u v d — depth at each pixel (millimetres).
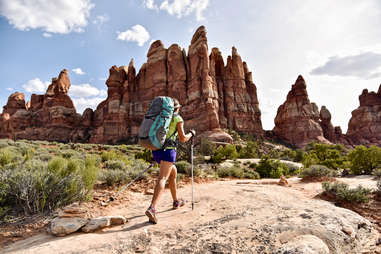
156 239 2637
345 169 16469
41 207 3914
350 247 2578
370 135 134125
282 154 68312
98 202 4402
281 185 6777
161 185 3234
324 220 2910
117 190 5625
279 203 4070
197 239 2580
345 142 134500
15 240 2904
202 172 11562
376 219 3605
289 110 123750
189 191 5652
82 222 3061
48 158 12461
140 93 107312
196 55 95250
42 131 104688
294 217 3080
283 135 123312
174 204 3971
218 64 112875
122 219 3273
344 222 2918
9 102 120500
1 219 3498
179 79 97938
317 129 116125
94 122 115062
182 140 3547
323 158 34594
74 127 110438
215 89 94625
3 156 7496
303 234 2535
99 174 6359
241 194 4832
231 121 102625
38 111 117750
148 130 3102
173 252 2312
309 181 7691
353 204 4320
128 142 94375
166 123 3158
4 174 4273
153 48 109188
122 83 108188
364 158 13680
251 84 115812
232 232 2723
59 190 4133
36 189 3984
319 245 2211
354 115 145125
